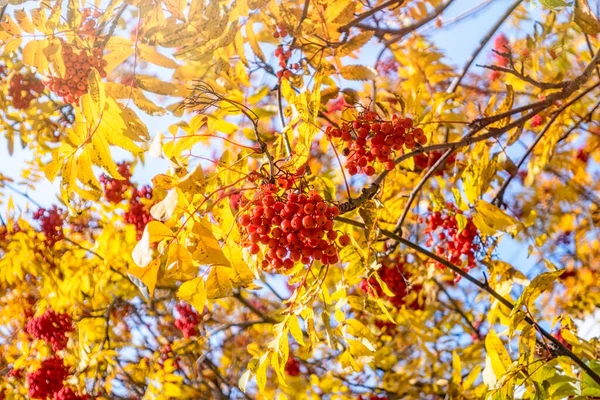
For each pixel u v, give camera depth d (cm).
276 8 350
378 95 517
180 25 310
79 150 313
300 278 335
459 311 659
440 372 614
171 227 261
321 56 367
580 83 368
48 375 562
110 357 604
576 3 328
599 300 598
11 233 591
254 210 274
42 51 330
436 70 492
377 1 462
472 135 356
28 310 630
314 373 642
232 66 454
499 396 320
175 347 668
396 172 443
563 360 356
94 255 607
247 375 306
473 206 383
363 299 340
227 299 720
